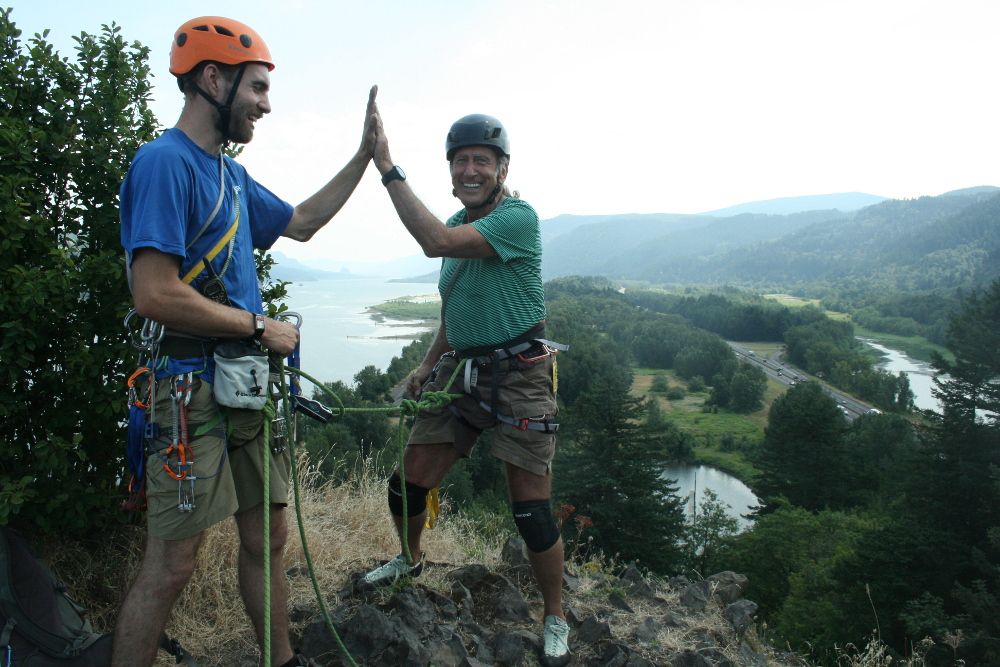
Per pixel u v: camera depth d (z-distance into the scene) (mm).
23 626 2248
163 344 2248
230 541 3455
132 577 3248
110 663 2260
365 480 5113
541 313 2996
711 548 36688
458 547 4570
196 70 2287
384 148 2789
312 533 3969
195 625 3047
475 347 2934
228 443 2412
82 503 3064
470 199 2977
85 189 3223
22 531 3035
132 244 2051
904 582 25906
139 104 3475
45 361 3049
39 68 3143
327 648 2947
